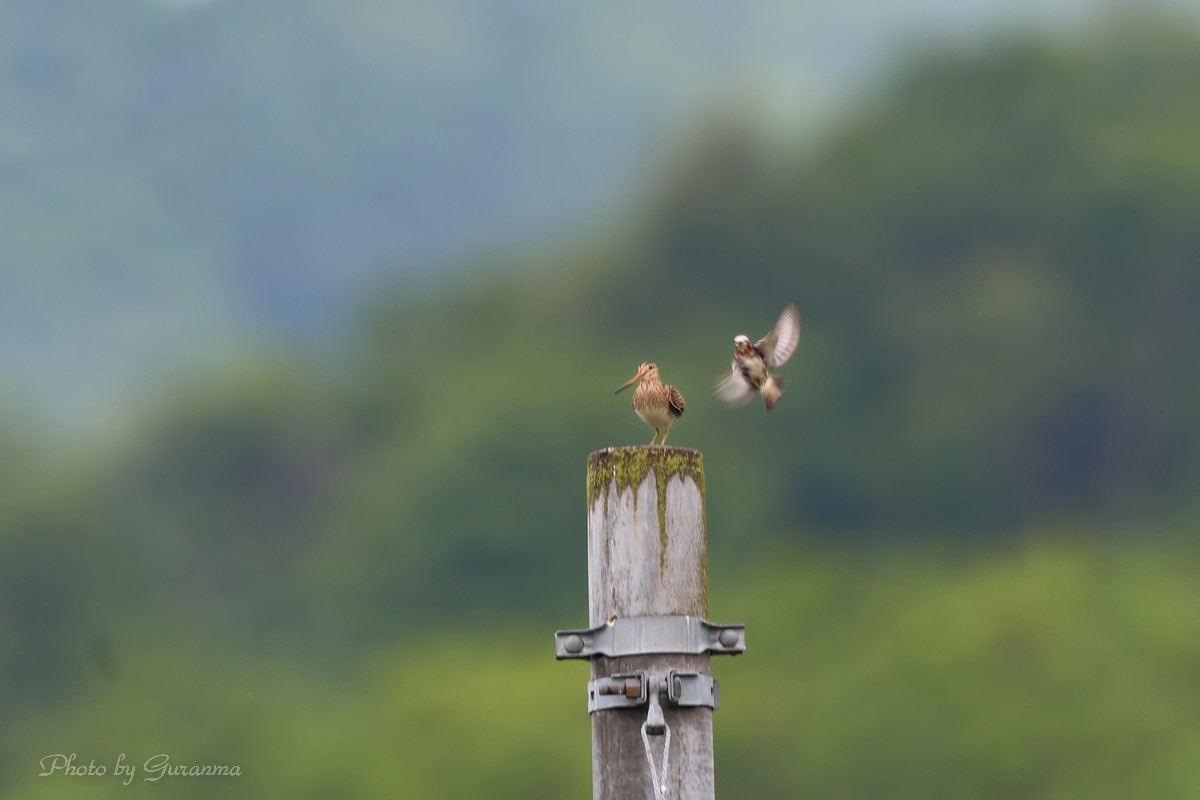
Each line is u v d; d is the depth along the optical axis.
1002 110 64.56
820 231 62.94
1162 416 57.75
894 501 55.34
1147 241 60.22
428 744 34.25
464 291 60.75
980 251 62.00
